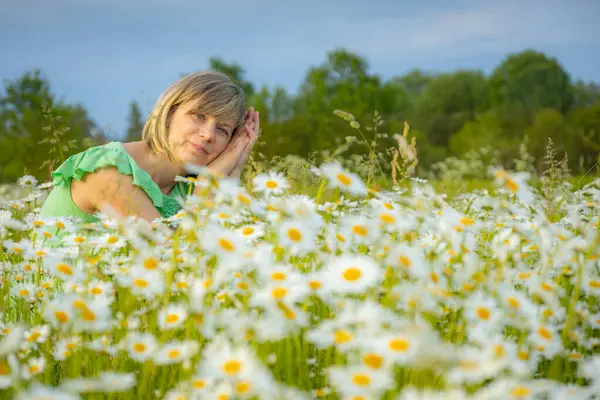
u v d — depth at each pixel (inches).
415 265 54.6
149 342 52.1
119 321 57.5
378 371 41.3
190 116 132.6
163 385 52.6
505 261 65.9
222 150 142.5
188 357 49.8
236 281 60.0
